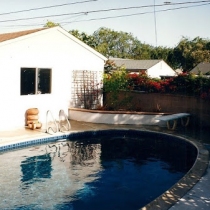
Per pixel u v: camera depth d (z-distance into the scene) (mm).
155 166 9367
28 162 9375
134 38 84062
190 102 14141
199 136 11680
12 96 12758
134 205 6711
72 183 7887
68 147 11273
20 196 6992
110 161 9797
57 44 14445
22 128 12914
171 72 50469
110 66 20172
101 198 7004
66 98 15297
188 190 6039
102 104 17203
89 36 37281
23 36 12773
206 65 47844
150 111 15625
